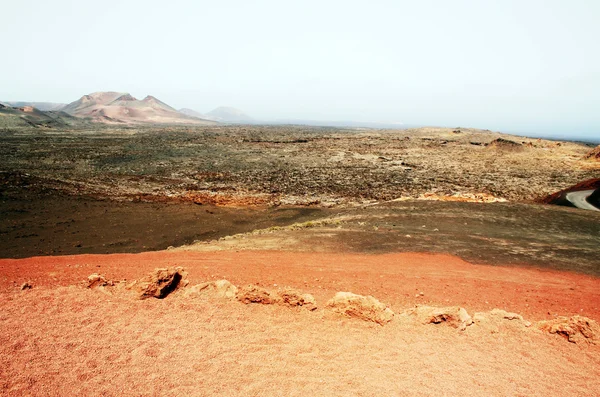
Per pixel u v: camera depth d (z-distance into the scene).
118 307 8.73
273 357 7.12
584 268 13.05
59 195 32.78
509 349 7.74
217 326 8.10
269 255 13.96
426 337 8.00
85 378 6.35
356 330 8.15
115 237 22.83
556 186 45.53
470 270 12.61
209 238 23.47
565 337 8.19
